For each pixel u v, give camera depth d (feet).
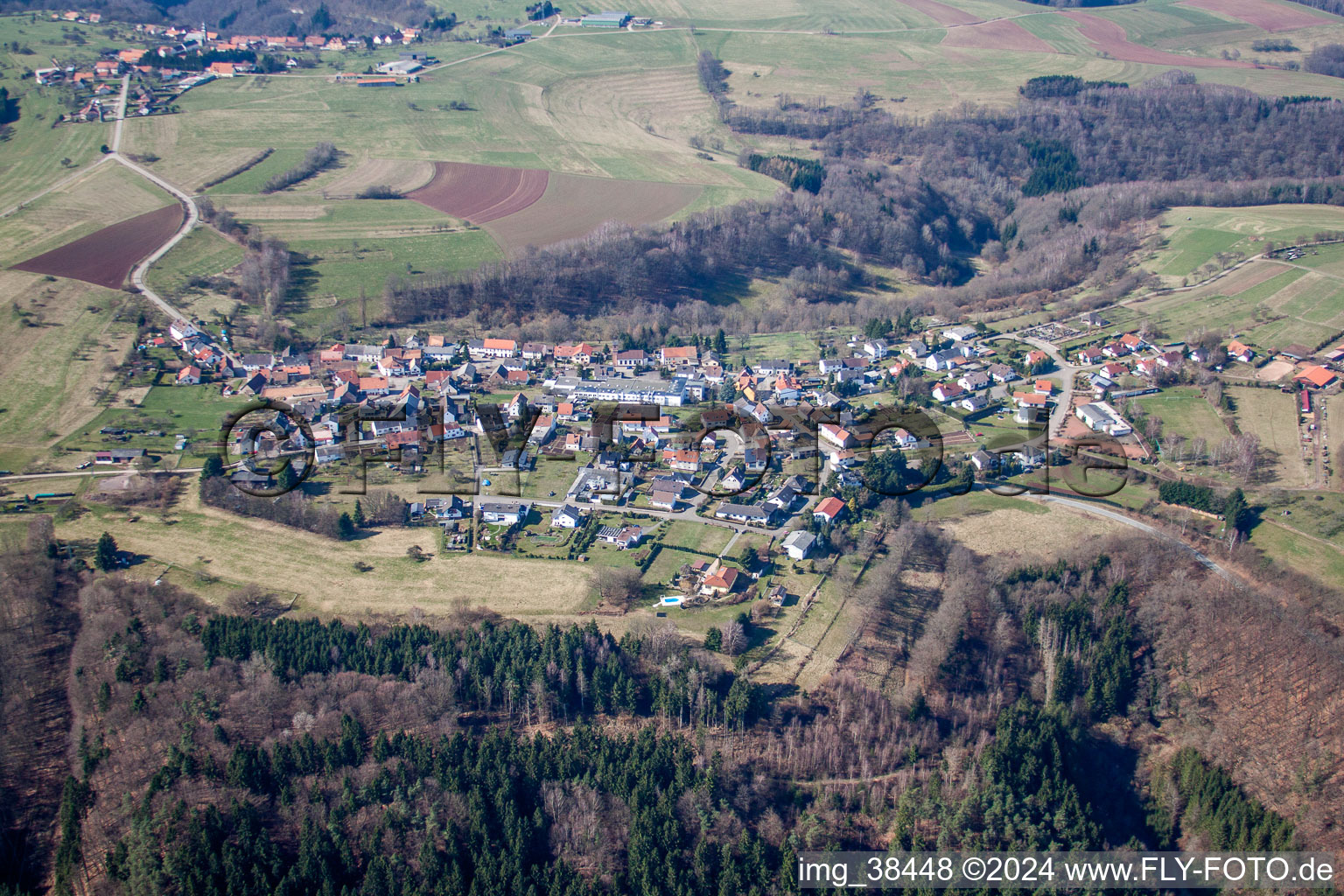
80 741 618.44
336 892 559.79
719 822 596.70
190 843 555.28
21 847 581.53
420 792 597.11
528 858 583.58
